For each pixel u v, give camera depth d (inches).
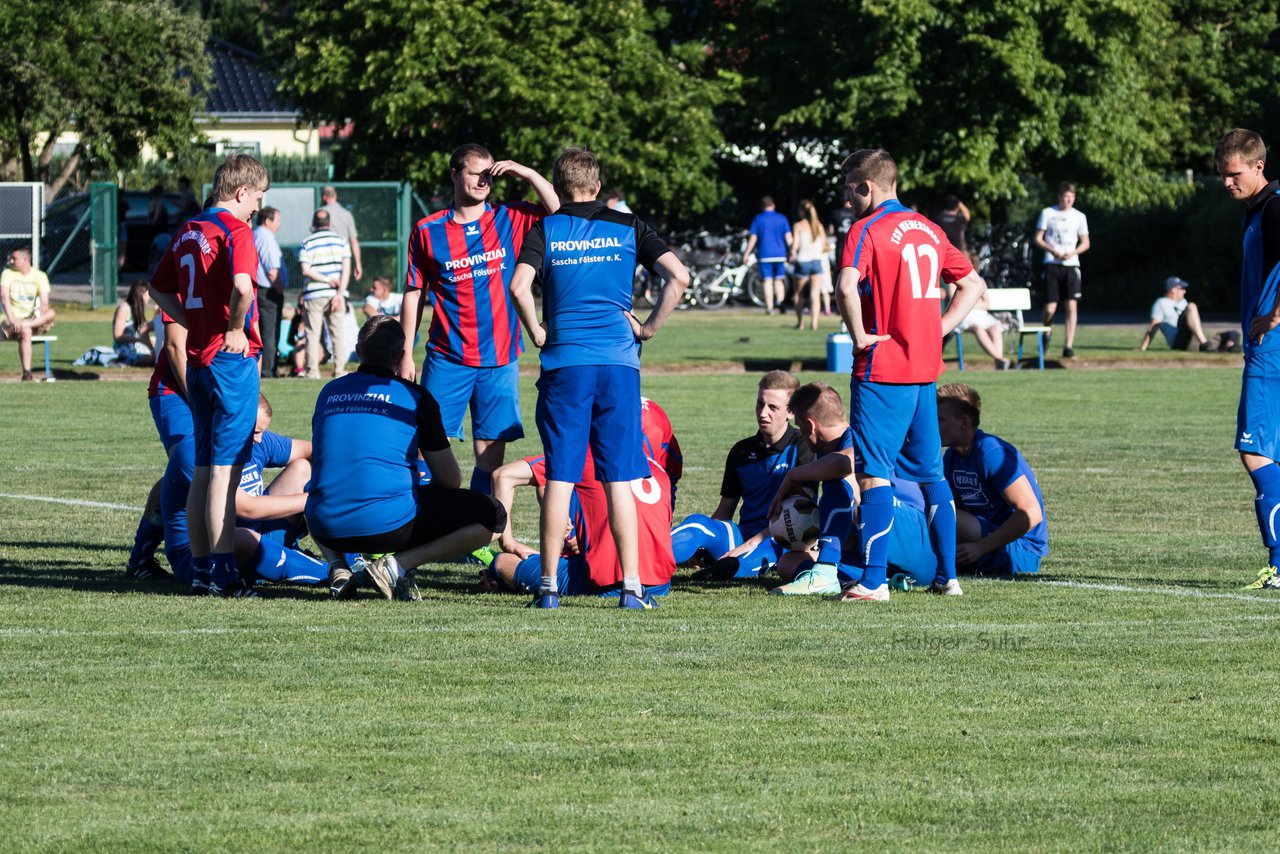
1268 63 6786.4
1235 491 1739.7
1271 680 856.3
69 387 2920.8
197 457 1130.0
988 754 716.7
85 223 5949.8
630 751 718.5
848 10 5393.7
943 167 5300.2
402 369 1279.5
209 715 774.5
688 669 878.4
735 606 1089.4
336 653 916.6
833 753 717.3
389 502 1096.2
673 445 1222.9
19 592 1126.4
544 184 1315.2
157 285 1125.7
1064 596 1128.2
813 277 4387.3
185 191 6279.5
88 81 5861.2
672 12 6023.6
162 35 6087.6
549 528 1079.6
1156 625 1012.5
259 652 917.2
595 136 5226.4
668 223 5757.9
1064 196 3368.6
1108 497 1696.6
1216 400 2706.7
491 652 921.5
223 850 591.2
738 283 5541.3
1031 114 5310.0
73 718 767.1
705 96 5408.5
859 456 1099.3
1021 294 3346.5
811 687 837.2
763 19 5654.5
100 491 1713.8
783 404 1263.5
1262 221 1175.0
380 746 724.7
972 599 1115.9
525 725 760.3
